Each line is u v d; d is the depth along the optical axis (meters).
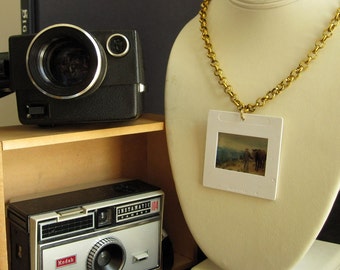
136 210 0.69
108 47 0.59
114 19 0.87
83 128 0.62
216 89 0.59
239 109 0.56
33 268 0.59
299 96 0.53
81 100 0.60
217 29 0.61
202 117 0.60
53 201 0.66
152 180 0.86
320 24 0.53
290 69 0.54
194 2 0.81
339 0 0.53
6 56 0.62
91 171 0.80
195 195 0.60
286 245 0.53
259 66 0.56
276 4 0.55
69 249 0.62
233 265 0.57
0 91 0.65
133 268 0.70
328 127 0.51
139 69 0.61
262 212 0.55
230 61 0.59
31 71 0.57
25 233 0.61
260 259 0.55
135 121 0.68
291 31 0.55
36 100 0.60
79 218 0.63
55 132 0.58
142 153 0.87
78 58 0.58
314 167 0.51
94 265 0.64
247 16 0.57
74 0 0.81
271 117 0.53
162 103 0.87
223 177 0.57
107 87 0.60
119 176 0.85
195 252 0.79
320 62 0.52
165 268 0.75
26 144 0.53
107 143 0.82
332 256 0.61
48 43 0.58
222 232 0.58
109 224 0.66
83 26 0.83
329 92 0.51
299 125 0.52
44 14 0.78
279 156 0.53
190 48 0.63
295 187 0.52
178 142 0.62
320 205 0.51
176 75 0.62
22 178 0.71
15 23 1.07
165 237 0.76
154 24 0.87
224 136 0.57
